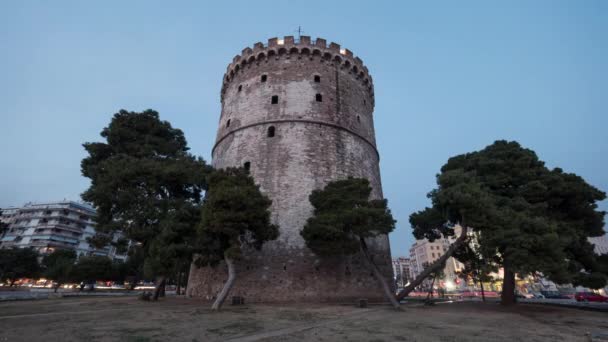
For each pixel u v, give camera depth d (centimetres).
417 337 1078
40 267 5991
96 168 2559
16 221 8412
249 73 3350
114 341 934
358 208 1992
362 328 1234
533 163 2500
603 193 2277
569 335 1195
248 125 3034
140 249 2541
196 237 2078
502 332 1225
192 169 2453
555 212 2311
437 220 2655
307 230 2100
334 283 2403
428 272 2269
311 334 1095
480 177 2458
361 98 3484
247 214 1902
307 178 2714
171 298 2717
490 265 2302
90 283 5219
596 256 2302
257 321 1360
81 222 8619
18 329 1125
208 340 982
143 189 2378
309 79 3167
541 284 7006
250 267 2416
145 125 3031
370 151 3312
